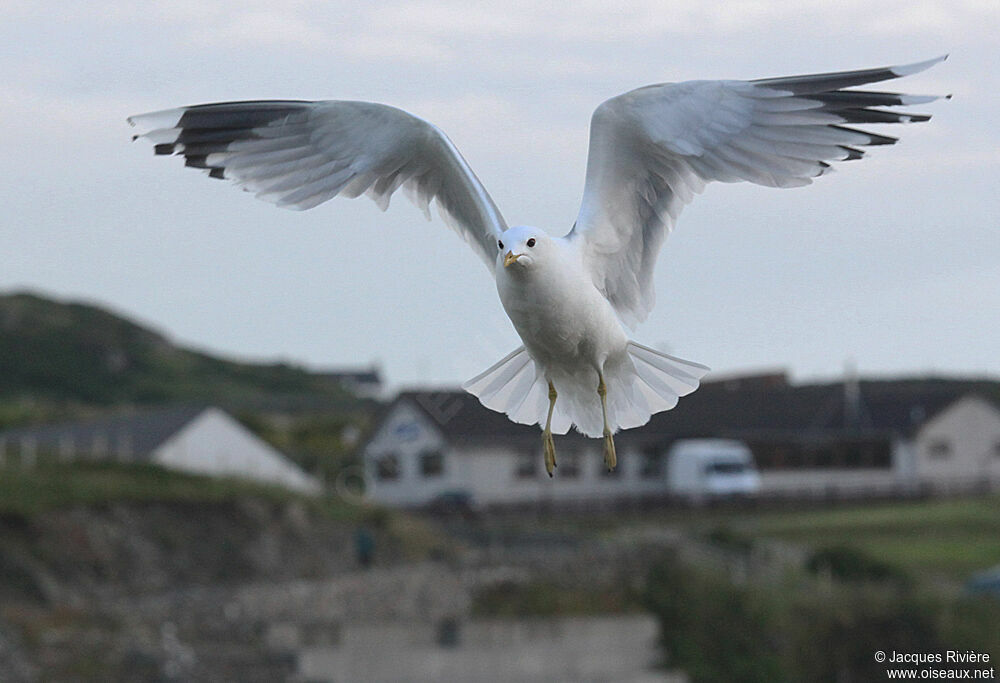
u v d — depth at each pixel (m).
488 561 30.25
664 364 7.25
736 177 6.54
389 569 30.59
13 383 76.25
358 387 114.81
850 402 52.28
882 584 27.58
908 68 5.88
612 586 28.22
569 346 7.01
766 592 26.61
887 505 48.53
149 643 20.59
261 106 6.87
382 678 22.41
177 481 31.86
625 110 6.64
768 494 47.72
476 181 7.02
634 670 25.27
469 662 23.64
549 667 24.45
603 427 7.23
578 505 46.03
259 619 23.42
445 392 49.41
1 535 25.17
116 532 27.39
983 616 24.61
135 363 86.00
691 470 47.47
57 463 31.36
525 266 6.64
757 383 61.22
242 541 29.61
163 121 6.77
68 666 18.94
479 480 47.09
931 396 52.66
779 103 6.22
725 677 25.27
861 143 6.11
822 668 24.83
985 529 40.69
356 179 7.21
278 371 94.50
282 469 39.34
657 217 7.14
